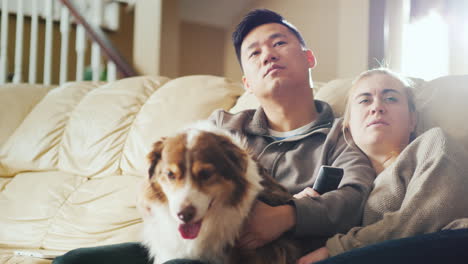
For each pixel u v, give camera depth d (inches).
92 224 77.1
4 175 101.7
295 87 55.1
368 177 46.7
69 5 146.5
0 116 109.0
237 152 40.9
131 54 184.1
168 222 40.8
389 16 136.1
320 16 178.5
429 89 54.4
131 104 94.7
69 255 44.3
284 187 47.6
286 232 42.9
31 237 80.7
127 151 88.3
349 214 43.1
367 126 47.9
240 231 40.2
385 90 47.9
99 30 150.5
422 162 40.7
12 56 162.6
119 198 80.4
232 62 261.3
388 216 39.1
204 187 37.6
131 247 49.3
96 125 94.5
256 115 58.8
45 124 101.2
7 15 151.0
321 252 40.4
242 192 39.8
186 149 39.2
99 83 110.9
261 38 56.1
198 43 260.4
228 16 252.5
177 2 163.8
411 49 135.5
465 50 129.9
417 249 31.3
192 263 36.0
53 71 167.2
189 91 89.7
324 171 44.4
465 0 128.8
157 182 41.1
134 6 176.4
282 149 54.8
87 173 91.4
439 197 37.2
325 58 177.2
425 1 133.7
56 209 83.8
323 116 57.2
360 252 32.0
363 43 132.6
